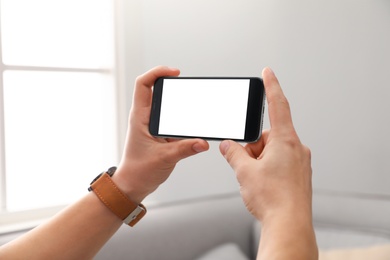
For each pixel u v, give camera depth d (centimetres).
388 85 183
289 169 51
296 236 46
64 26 178
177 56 184
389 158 185
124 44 173
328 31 192
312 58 194
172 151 66
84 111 181
